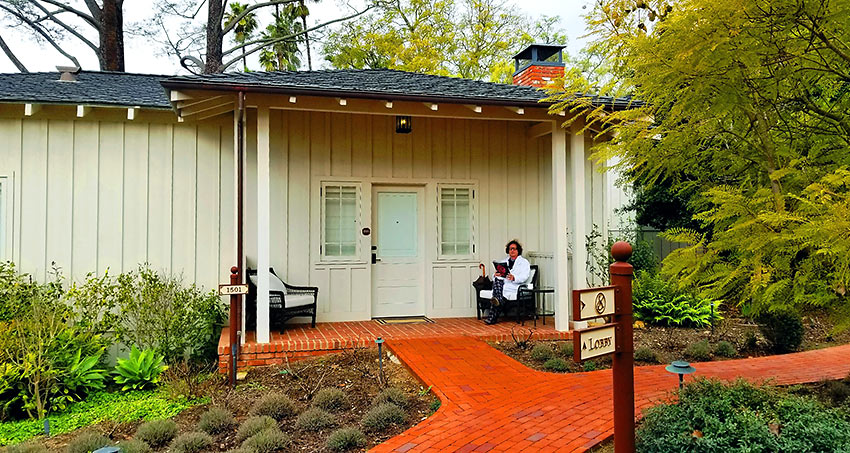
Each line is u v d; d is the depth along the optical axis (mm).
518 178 9859
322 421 4883
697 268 4055
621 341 3305
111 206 8047
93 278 7918
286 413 5203
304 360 7098
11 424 5621
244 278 7691
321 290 8875
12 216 7734
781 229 3660
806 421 3871
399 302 9398
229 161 8445
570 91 5473
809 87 4277
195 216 8320
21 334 6102
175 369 6695
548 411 4953
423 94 7215
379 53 25500
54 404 5941
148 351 7047
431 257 9406
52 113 7863
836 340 8688
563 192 8195
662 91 4254
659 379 6090
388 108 7438
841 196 3350
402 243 9438
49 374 5941
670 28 3877
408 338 7617
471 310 9586
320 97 7074
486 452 4098
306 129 8852
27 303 7180
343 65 25656
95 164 8008
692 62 3852
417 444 4266
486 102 7391
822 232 3232
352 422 5012
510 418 4785
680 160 4691
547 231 9867
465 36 26125
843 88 4398
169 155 8266
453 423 4691
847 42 3918
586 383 5844
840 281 3424
